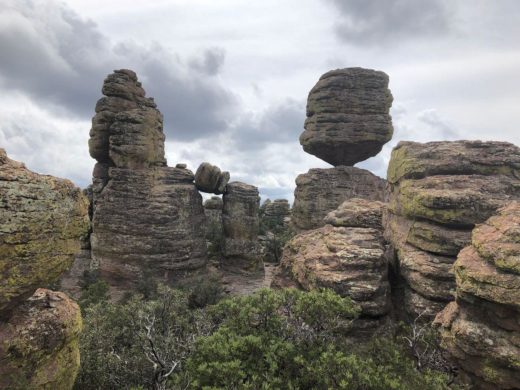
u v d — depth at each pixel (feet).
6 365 31.71
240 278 185.37
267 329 51.34
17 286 32.99
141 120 164.45
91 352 57.93
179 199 164.76
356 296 70.85
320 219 212.84
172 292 82.74
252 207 197.06
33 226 34.71
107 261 156.04
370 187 216.54
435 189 84.69
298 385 41.55
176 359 59.26
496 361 43.60
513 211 56.44
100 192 177.68
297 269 91.25
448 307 58.39
